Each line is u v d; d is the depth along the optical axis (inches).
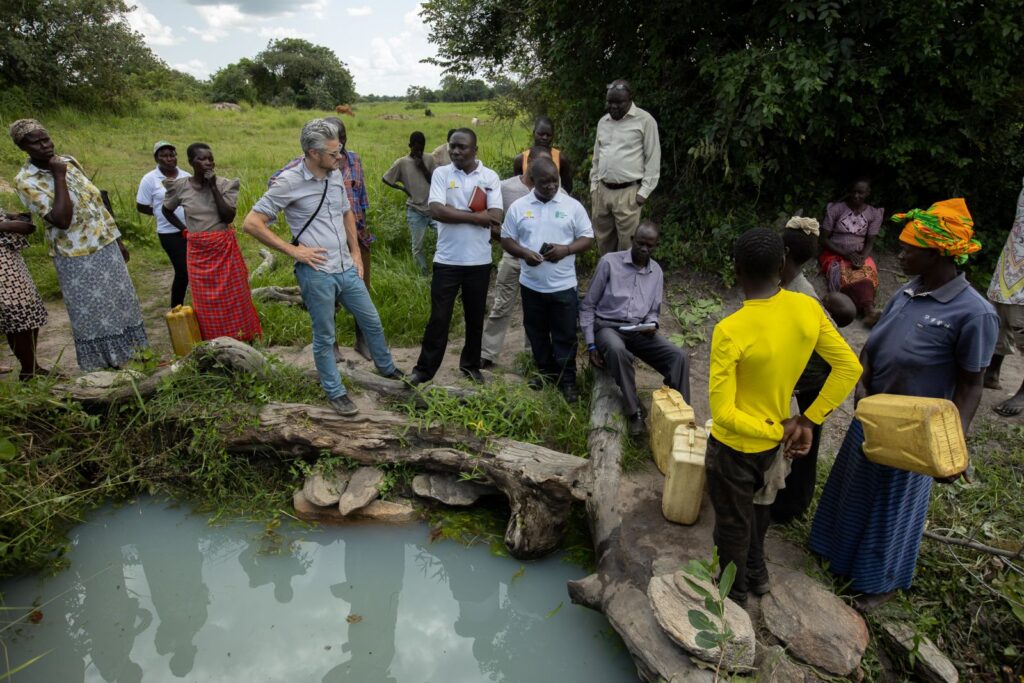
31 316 188.2
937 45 226.4
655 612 111.8
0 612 140.6
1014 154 250.8
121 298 201.8
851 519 120.6
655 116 280.7
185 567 153.6
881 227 267.3
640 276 179.8
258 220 148.2
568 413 182.9
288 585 148.7
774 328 99.3
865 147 255.6
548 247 177.6
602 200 239.6
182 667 128.6
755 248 97.0
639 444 168.7
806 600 120.2
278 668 128.9
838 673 110.2
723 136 252.2
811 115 245.3
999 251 253.0
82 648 133.0
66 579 149.7
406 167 279.4
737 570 114.0
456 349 231.3
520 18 343.6
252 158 558.6
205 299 209.0
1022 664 120.6
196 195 204.5
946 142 245.3
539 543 150.1
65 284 193.3
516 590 145.9
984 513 148.0
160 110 842.8
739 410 104.3
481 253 179.9
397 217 337.1
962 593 130.0
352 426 169.8
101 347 200.4
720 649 100.9
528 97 367.9
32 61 695.7
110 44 752.3
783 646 113.7
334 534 161.0
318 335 163.0
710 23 260.7
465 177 173.9
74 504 165.5
